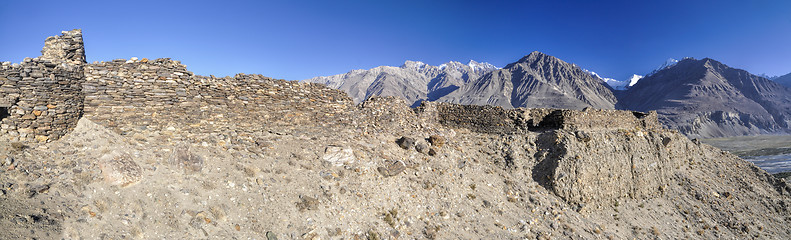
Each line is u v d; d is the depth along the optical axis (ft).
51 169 35.60
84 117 44.32
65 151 39.06
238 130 54.60
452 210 55.47
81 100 44.19
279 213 41.16
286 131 60.08
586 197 70.23
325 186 48.57
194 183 40.68
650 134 99.25
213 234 35.27
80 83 44.27
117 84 46.37
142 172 38.93
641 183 84.23
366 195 50.78
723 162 120.88
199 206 37.88
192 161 43.37
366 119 77.20
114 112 45.70
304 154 54.49
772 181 108.78
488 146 81.15
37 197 31.30
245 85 56.80
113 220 32.30
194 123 50.78
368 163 57.93
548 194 68.03
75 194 33.53
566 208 66.03
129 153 41.34
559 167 70.03
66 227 29.19
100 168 37.50
